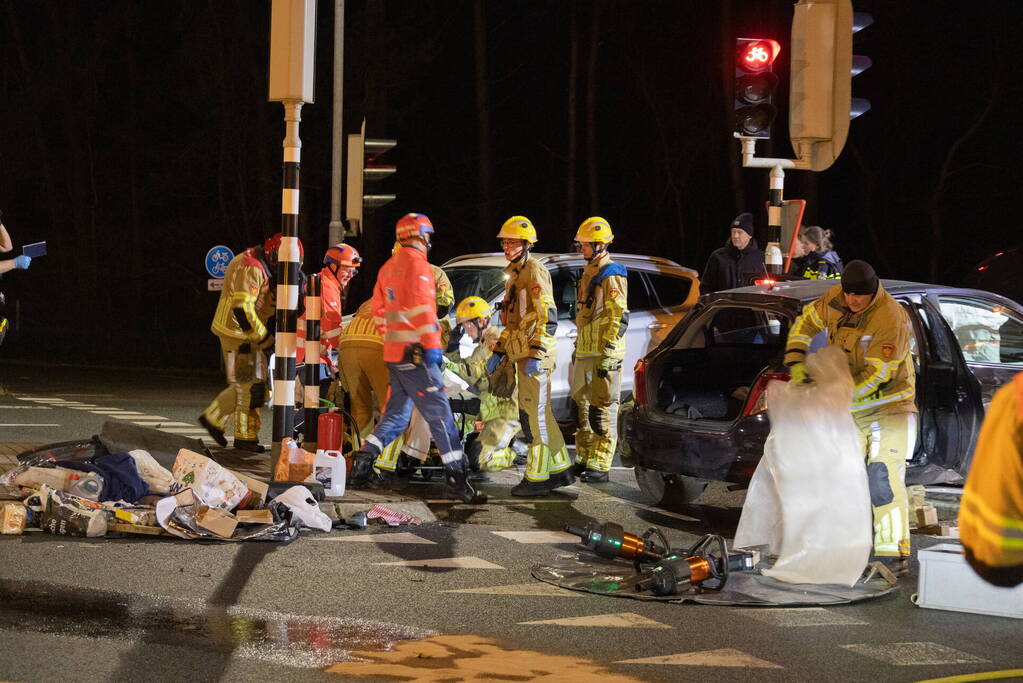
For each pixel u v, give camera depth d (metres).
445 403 18.81
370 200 29.09
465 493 18.97
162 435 18.02
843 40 23.42
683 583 13.55
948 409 17.88
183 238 84.88
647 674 10.70
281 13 18.42
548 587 13.91
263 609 12.54
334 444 19.06
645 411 18.70
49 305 88.50
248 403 23.17
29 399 34.88
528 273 19.84
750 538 14.73
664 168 79.19
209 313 85.88
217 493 16.47
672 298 26.66
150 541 15.55
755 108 23.66
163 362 62.81
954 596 13.20
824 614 13.00
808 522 14.11
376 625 12.09
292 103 18.50
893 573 14.68
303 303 21.53
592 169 77.25
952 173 70.56
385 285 18.78
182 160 81.44
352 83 68.88
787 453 14.24
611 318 21.23
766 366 18.47
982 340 19.92
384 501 17.94
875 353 15.10
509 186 80.12
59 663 10.45
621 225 81.69
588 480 21.62
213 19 76.25
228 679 10.19
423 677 10.42
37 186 90.56
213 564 14.45
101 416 30.03
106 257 88.06
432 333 18.55
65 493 16.11
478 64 75.19
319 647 11.23
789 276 23.39
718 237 78.31
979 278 34.97
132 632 11.51
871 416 15.30
